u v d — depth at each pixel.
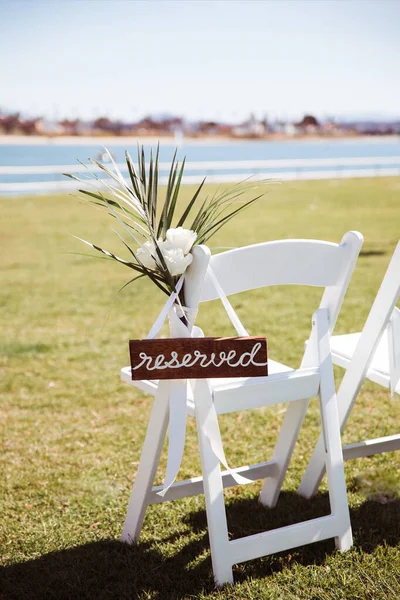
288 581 2.29
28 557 2.52
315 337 2.44
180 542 2.57
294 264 2.31
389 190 17.00
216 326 5.68
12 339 5.45
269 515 2.77
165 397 2.32
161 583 2.31
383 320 2.46
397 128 71.00
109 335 5.56
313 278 2.35
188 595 2.23
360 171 21.94
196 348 2.10
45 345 5.28
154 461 2.42
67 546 2.59
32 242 10.16
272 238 9.95
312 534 2.38
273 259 2.27
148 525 2.71
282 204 14.23
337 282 2.40
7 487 3.06
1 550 2.56
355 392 2.62
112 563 2.45
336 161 21.16
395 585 2.24
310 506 2.82
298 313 6.07
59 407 4.04
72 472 3.21
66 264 8.62
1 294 7.07
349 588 2.24
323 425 2.42
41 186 16.42
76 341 5.39
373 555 2.41
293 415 2.66
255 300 6.59
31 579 2.38
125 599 2.24
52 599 2.27
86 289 7.27
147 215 2.17
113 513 2.83
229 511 2.82
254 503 2.87
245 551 2.27
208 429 2.21
